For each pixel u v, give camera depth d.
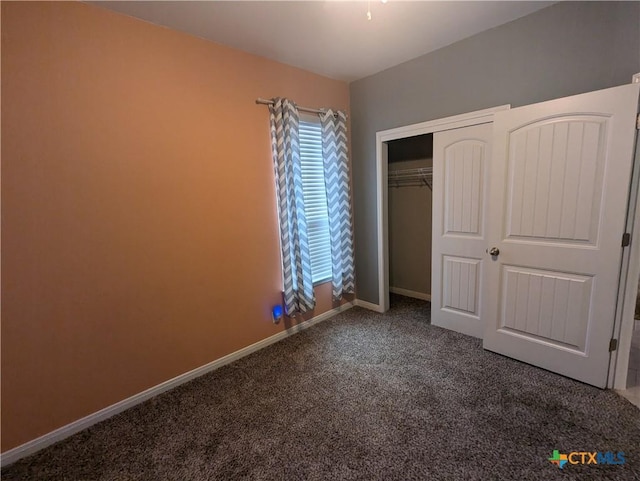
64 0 1.73
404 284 4.13
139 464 1.66
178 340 2.33
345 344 2.83
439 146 2.83
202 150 2.34
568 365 2.16
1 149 1.59
